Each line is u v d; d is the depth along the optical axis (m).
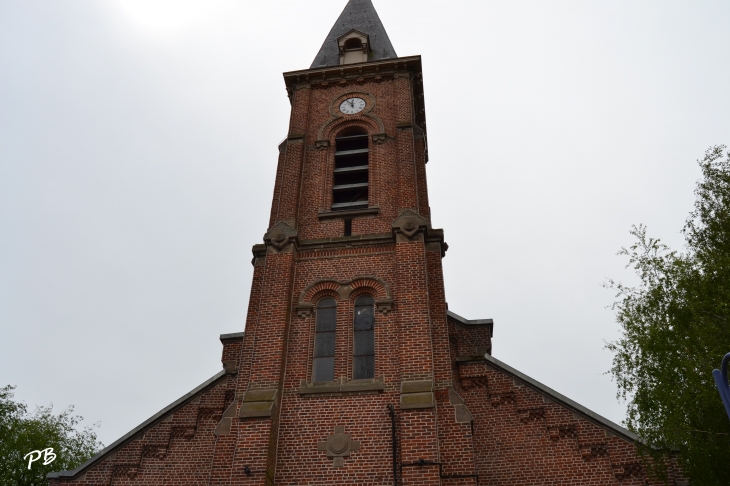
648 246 17.25
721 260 15.16
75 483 19.17
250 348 19.61
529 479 17.89
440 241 21.20
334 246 21.36
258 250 21.91
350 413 17.42
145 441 19.73
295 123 26.34
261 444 16.53
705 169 18.38
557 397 18.92
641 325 16.61
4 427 30.47
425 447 16.06
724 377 10.08
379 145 24.81
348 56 30.39
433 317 19.27
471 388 19.81
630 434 17.83
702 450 13.94
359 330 19.36
